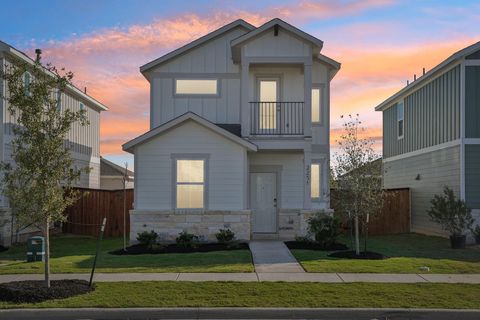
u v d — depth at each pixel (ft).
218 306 27.96
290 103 61.52
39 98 31.22
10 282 33.88
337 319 26.94
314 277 35.70
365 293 30.94
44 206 30.60
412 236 67.51
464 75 58.13
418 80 70.18
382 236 68.33
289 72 63.26
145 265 40.81
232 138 55.72
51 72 33.19
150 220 55.57
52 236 70.33
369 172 45.60
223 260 43.04
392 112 87.20
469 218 54.08
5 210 53.26
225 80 63.67
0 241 56.75
